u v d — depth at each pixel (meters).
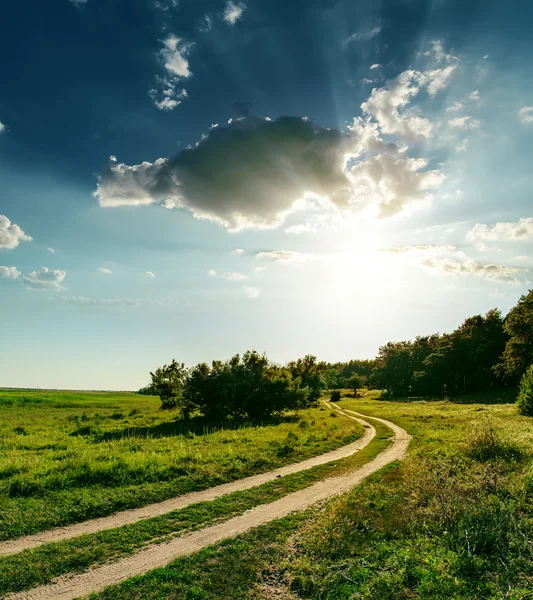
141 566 7.39
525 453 15.42
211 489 12.74
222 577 6.92
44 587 6.64
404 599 6.10
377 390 119.81
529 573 6.71
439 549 7.54
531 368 36.59
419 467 14.19
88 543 8.35
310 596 6.35
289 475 14.51
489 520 8.26
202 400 35.50
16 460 14.81
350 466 16.11
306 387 42.53
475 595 6.05
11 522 9.34
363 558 7.57
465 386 83.06
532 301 53.69
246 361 41.53
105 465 13.70
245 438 22.27
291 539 8.59
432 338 104.06
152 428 29.03
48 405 56.41
